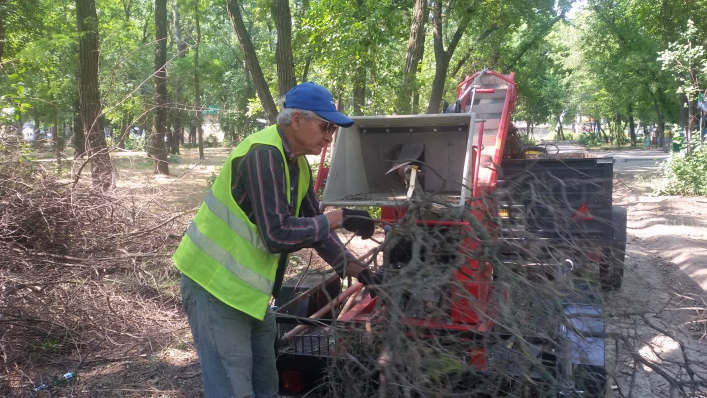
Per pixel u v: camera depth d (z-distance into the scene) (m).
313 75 15.25
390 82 12.64
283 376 3.73
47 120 14.17
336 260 3.16
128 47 16.05
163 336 5.32
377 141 4.64
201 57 27.55
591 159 6.29
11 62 9.44
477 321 2.99
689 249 8.87
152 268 6.50
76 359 4.83
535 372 2.69
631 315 3.17
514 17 20.62
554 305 2.77
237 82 34.88
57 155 7.14
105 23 17.06
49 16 14.58
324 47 12.30
